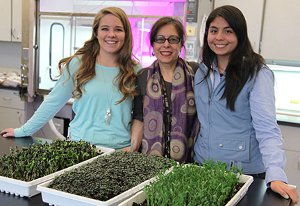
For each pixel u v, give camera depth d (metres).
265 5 3.13
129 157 1.62
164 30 1.94
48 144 1.73
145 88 2.01
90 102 2.00
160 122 1.96
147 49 2.99
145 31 3.01
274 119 1.59
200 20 2.87
